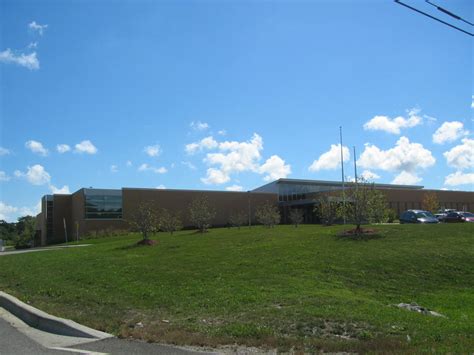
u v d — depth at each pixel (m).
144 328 9.06
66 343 8.45
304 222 74.50
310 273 15.19
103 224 60.53
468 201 92.44
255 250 20.23
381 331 8.45
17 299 12.90
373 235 23.55
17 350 7.94
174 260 18.88
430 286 15.26
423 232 24.30
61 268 19.78
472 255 18.72
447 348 7.23
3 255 32.97
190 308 10.80
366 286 14.62
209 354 7.34
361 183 25.97
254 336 8.24
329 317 9.23
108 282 15.05
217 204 70.81
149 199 64.19
